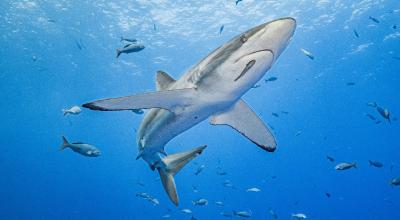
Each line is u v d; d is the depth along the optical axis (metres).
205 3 20.36
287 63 28.11
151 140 5.51
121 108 4.16
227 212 12.95
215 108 4.51
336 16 21.94
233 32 22.95
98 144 44.53
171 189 5.93
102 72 27.61
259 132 5.21
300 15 21.55
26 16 21.08
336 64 28.50
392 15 21.95
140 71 27.70
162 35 23.14
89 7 20.25
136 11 20.70
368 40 24.72
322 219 44.09
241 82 4.00
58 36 22.91
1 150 44.78
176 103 4.39
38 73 27.61
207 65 4.07
